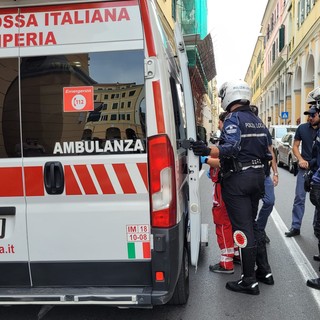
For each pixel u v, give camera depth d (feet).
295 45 94.73
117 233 9.30
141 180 9.18
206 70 64.18
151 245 9.21
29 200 9.48
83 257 9.43
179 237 9.59
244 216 12.78
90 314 11.84
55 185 9.36
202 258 16.93
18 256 9.61
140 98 9.16
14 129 9.48
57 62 9.35
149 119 9.11
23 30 9.40
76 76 9.30
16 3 9.32
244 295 13.15
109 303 9.09
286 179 41.93
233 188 12.61
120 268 9.36
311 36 75.05
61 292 9.29
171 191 9.23
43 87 9.39
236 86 12.82
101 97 9.26
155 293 9.10
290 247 18.08
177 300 12.07
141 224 9.23
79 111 9.31
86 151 9.31
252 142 12.50
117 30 9.17
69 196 9.37
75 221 9.37
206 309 12.12
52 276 9.56
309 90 80.79
